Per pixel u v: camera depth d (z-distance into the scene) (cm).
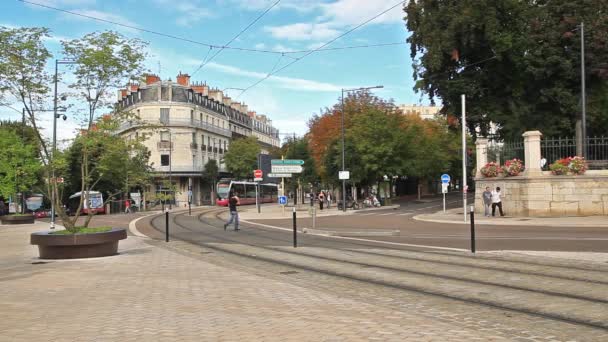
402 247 1634
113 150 1538
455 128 4094
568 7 3434
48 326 675
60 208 1563
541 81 3716
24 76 1480
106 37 1536
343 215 3953
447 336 607
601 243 1647
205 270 1189
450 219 3066
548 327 668
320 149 5959
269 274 1117
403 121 5566
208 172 7638
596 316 725
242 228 2689
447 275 1084
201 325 668
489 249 1545
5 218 3516
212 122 8488
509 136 3828
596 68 3403
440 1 3741
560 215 2825
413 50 3988
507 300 837
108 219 3812
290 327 652
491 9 3481
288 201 8212
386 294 902
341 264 1273
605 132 3962
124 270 1205
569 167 2827
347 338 598
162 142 7306
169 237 2202
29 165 2734
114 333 635
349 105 5753
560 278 1027
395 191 8094
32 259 1492
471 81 3828
